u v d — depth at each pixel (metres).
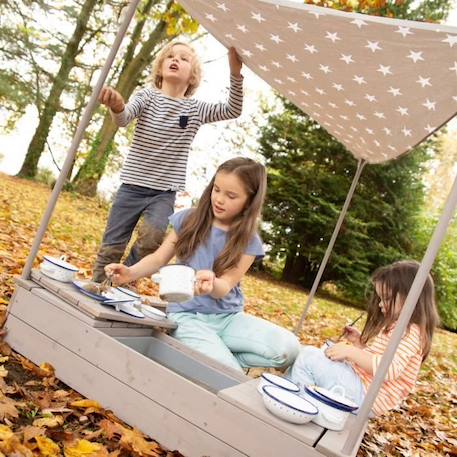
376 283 2.03
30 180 9.41
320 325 6.50
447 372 5.72
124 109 2.53
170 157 2.76
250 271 10.04
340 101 2.37
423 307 1.91
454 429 3.46
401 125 2.41
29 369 1.75
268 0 1.62
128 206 2.73
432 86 1.89
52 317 1.80
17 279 1.90
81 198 9.12
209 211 2.26
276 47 1.98
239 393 1.50
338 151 9.66
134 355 1.62
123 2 9.31
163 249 2.28
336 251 9.74
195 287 1.84
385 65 1.81
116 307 1.88
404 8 8.89
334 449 1.32
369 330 2.12
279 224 9.87
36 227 5.43
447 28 1.44
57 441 1.40
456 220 9.86
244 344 2.20
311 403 1.46
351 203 9.73
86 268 4.39
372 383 1.33
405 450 2.72
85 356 1.71
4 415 1.40
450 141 9.77
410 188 9.60
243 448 1.41
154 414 1.56
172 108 2.79
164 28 9.33
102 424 1.52
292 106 9.96
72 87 9.51
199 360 1.97
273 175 9.83
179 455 1.49
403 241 9.80
